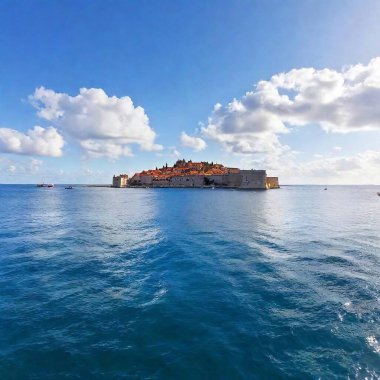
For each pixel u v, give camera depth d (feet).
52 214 150.61
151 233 91.09
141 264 55.98
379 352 27.07
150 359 26.23
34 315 34.32
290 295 40.06
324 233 91.91
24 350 27.45
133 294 40.70
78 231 95.86
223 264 55.47
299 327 31.48
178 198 300.81
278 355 26.73
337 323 32.32
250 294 40.42
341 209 187.73
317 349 27.61
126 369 24.97
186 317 33.71
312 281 45.80
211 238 81.92
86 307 36.50
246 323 32.30
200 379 23.73
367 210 180.65
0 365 25.34
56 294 40.75
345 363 25.54
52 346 28.12
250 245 72.54
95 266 54.65
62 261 58.29
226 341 28.91
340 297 39.42
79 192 504.02
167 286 43.62
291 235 87.71
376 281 45.83
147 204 217.56
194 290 42.01
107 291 41.86
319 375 24.09
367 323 32.35
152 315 34.22
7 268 53.16
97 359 26.25
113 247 71.31
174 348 27.81
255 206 199.31
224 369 24.88
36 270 52.08
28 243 76.13
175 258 60.03
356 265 54.75
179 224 110.83
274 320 33.01
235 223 114.11
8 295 40.32
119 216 139.64
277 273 49.75
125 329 31.19
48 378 23.94
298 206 207.41
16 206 204.03
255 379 23.70
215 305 36.88
